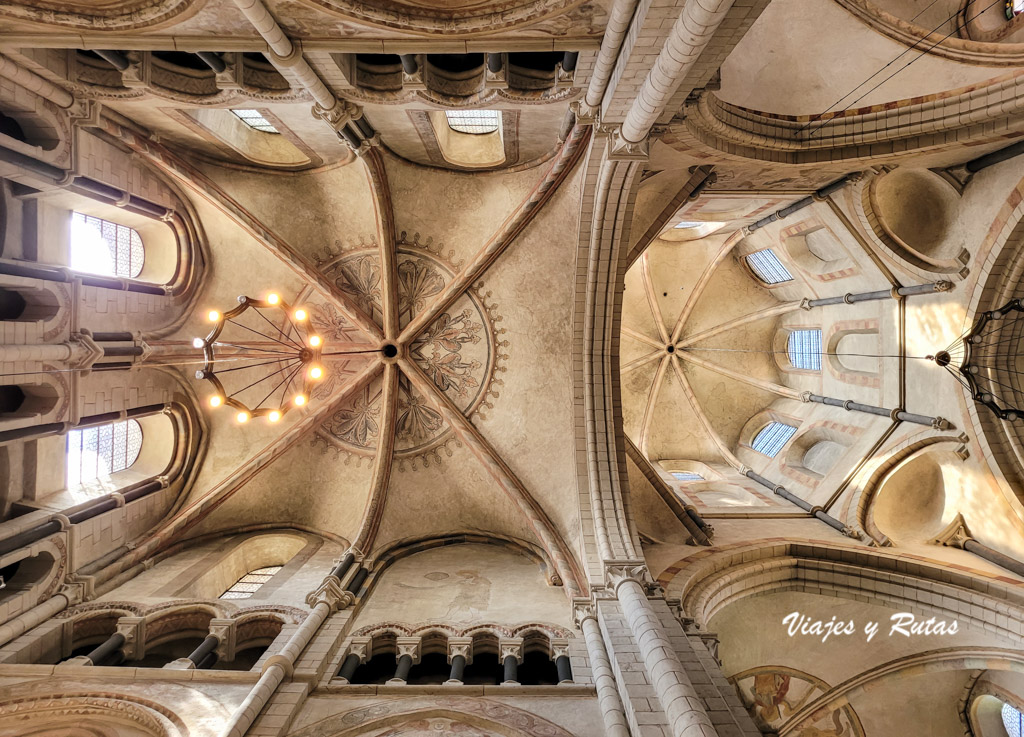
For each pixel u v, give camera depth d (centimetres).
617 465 1191
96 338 1023
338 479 1383
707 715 636
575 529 1154
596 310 1212
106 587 1027
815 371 1655
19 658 848
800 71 998
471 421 1343
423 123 1032
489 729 743
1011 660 977
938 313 1178
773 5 914
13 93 811
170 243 1257
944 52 924
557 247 1223
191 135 1070
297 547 1345
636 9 612
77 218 1062
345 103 873
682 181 1138
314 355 1047
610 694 744
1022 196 984
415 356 1370
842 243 1327
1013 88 902
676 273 1886
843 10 909
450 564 1247
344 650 908
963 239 1116
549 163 1116
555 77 823
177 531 1203
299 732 730
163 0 656
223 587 1176
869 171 1113
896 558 1071
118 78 879
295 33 702
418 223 1291
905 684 1221
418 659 923
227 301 1340
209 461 1326
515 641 931
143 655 941
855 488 1273
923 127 988
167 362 1159
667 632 848
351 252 1334
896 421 1271
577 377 1254
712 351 1906
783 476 1568
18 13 680
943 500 1209
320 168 1222
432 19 680
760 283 1841
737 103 1027
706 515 1335
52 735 721
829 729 1243
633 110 756
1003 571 1010
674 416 1916
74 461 1094
